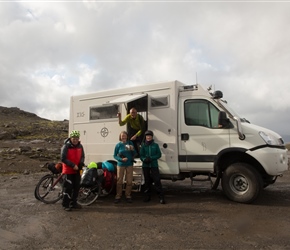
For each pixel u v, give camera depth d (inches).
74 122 405.7
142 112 366.0
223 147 297.7
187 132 317.7
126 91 360.8
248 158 300.8
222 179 300.8
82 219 246.7
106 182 325.1
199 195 339.6
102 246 186.1
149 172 310.2
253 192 280.5
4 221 243.9
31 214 265.0
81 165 281.0
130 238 199.3
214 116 306.3
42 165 693.9
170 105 327.3
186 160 315.9
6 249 182.9
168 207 283.3
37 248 183.9
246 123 304.8
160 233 207.9
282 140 309.4
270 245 182.4
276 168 277.3
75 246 186.9
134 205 294.8
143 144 307.4
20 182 482.0
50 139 1417.3
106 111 374.6
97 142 379.6
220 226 220.5
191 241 191.3
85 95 398.0
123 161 300.0
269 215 247.0
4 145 1152.2
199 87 319.9
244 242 187.9
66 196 275.0
